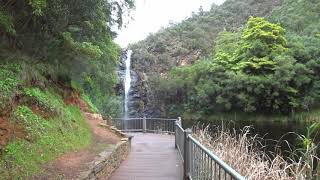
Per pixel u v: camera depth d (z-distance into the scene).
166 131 22.03
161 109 42.69
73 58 12.05
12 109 7.32
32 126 7.57
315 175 7.12
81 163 7.73
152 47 54.50
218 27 64.00
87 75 15.72
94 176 7.42
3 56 9.01
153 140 18.12
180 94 42.47
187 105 40.69
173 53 53.06
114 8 13.29
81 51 10.88
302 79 35.47
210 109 38.66
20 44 10.02
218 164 4.77
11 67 8.67
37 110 8.59
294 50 37.12
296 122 33.03
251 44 37.50
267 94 35.28
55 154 7.62
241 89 36.28
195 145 7.19
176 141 14.52
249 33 38.00
